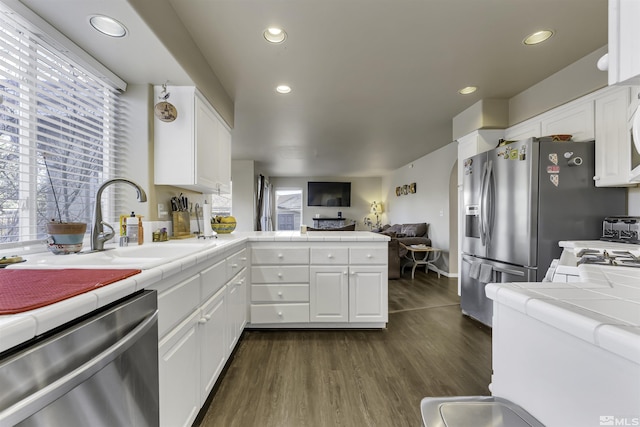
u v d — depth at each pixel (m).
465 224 3.10
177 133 2.12
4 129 1.29
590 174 2.32
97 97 1.85
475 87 2.83
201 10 1.74
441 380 1.86
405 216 7.18
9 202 1.33
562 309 0.52
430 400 0.64
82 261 1.33
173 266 1.12
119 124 2.04
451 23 1.88
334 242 2.61
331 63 2.37
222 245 1.79
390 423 1.48
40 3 1.27
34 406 0.55
